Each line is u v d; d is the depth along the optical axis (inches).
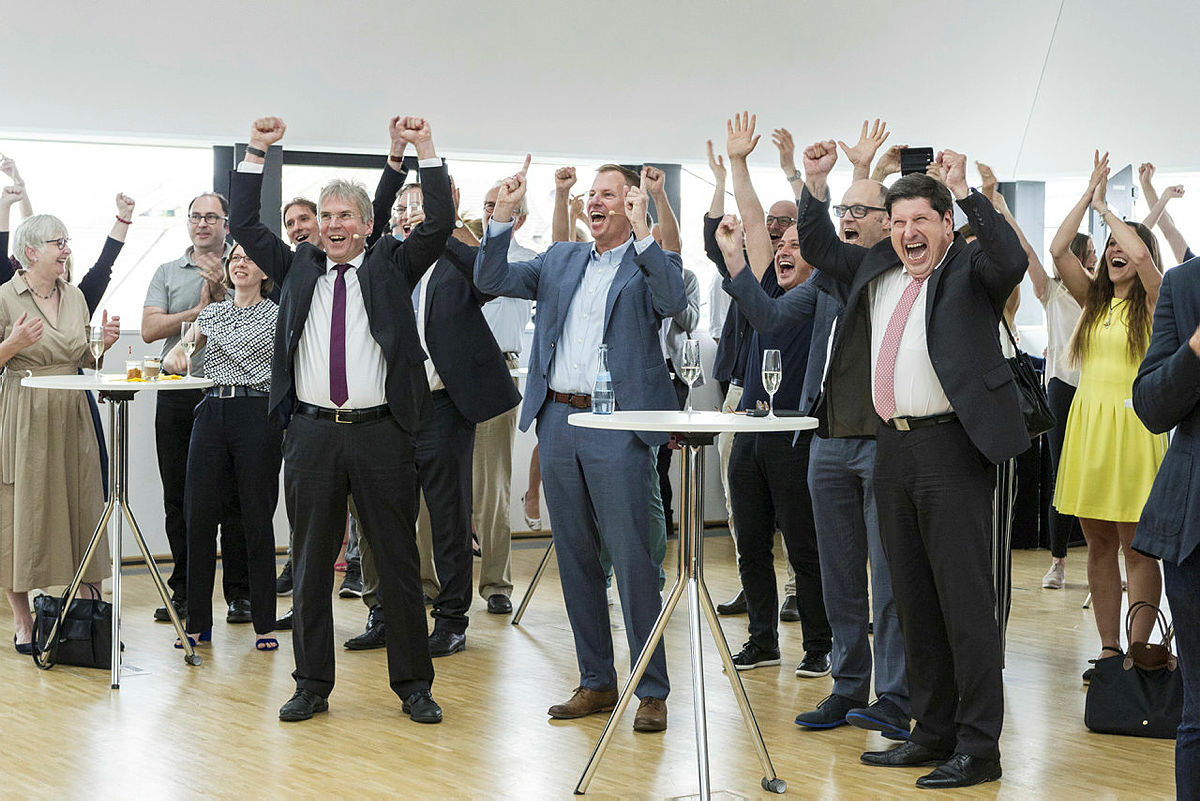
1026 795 130.1
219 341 192.4
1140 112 283.1
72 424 197.6
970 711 133.0
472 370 190.1
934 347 128.1
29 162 265.7
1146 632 178.2
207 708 161.3
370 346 151.7
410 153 287.9
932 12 294.4
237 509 211.0
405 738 148.6
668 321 240.8
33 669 182.2
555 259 158.9
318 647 157.4
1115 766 140.9
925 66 306.0
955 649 132.2
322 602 156.9
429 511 197.0
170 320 221.6
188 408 215.0
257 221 155.0
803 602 180.2
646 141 302.8
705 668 185.0
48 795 128.4
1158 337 105.7
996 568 168.7
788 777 135.4
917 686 138.3
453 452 192.1
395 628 156.6
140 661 186.4
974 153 327.9
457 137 287.0
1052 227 335.6
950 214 131.2
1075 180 324.2
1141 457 180.4
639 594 150.2
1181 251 268.1
